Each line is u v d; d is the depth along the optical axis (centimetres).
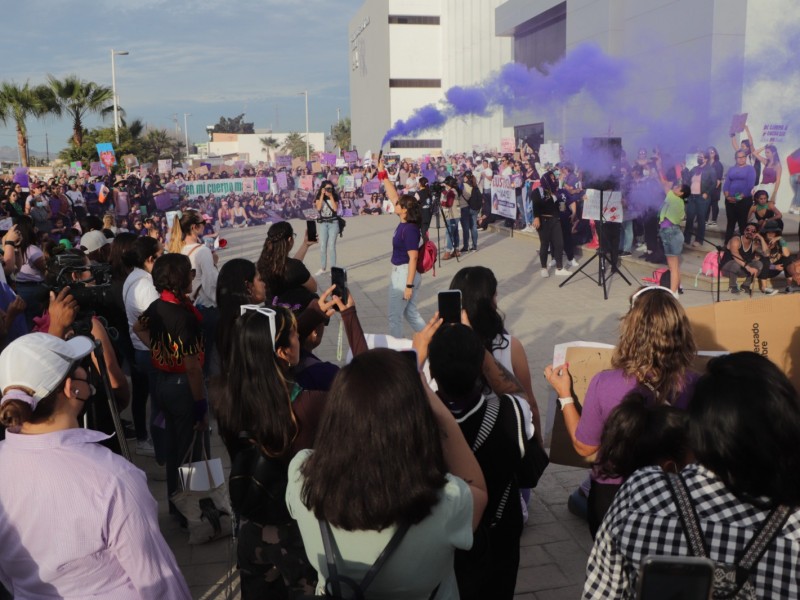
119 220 1989
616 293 1106
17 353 192
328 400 179
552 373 343
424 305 1073
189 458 426
